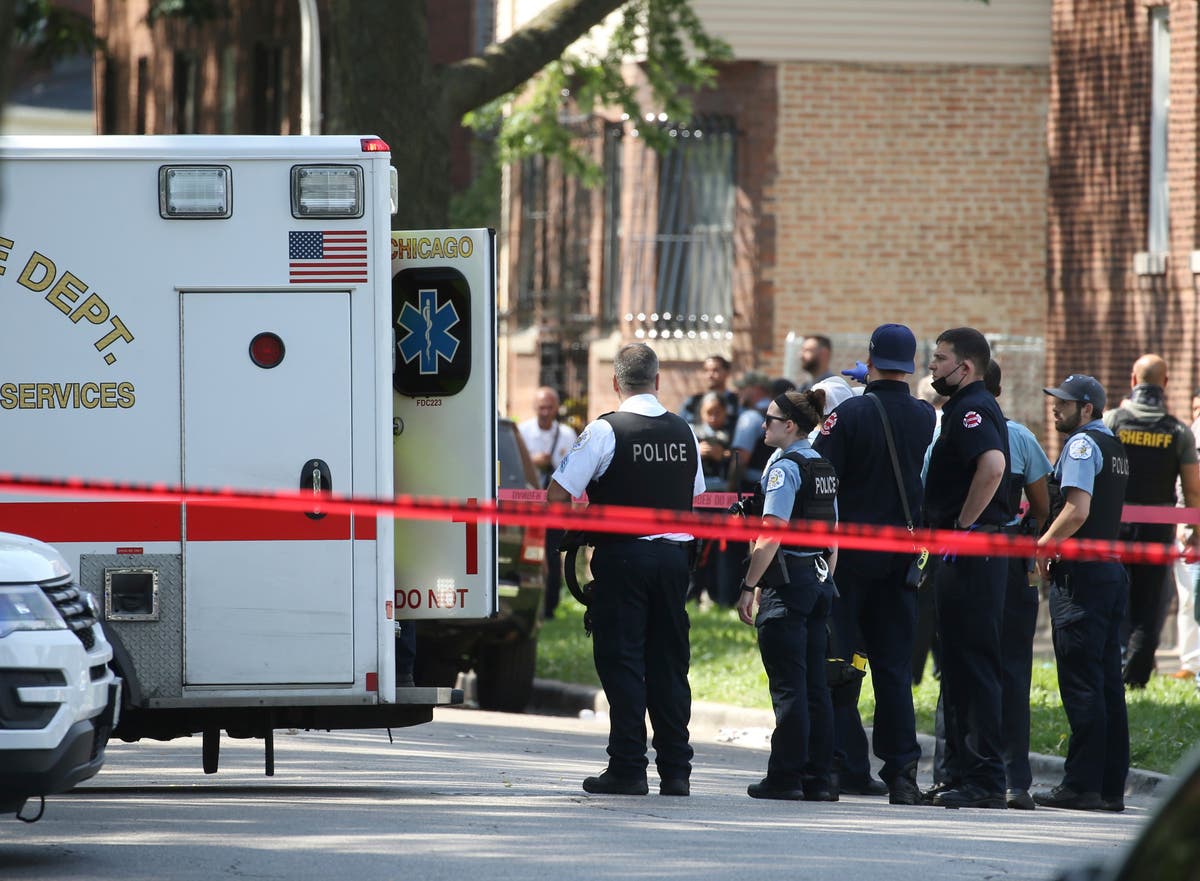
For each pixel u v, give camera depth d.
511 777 38.53
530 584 52.84
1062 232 77.31
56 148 33.41
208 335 33.69
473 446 35.75
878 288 87.25
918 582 36.00
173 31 123.19
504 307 109.81
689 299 89.81
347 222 33.84
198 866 26.91
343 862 27.38
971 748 35.78
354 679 33.91
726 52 80.38
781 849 29.45
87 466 33.50
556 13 67.81
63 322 33.47
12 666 25.41
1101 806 36.97
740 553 70.31
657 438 35.12
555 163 97.75
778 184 86.44
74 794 34.62
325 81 103.31
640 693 35.34
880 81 86.94
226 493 28.28
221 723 34.72
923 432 36.69
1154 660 51.06
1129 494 50.75
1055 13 77.50
